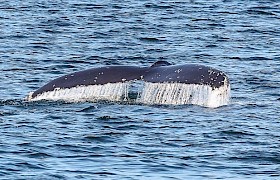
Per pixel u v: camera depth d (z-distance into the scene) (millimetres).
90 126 63875
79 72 66438
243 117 67188
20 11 132875
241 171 54219
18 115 66438
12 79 84500
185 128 63656
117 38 112062
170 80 63344
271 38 113688
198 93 68812
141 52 103312
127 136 61594
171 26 122125
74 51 102500
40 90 69062
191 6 141250
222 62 96812
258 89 80562
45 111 67250
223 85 62750
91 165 54938
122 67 65688
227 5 143000
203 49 105312
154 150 58406
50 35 113125
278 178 52844
